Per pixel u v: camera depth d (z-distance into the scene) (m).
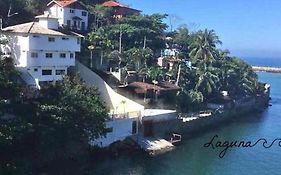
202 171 69.00
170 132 88.12
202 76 111.75
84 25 119.50
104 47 104.50
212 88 113.62
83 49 98.50
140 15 135.88
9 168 51.06
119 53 107.00
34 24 82.38
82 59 97.69
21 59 79.00
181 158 75.19
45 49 80.69
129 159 72.19
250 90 138.62
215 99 118.06
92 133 66.19
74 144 65.69
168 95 99.06
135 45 124.06
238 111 125.00
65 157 63.53
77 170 63.38
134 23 129.38
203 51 124.56
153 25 132.25
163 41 135.88
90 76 87.88
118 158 72.06
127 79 97.62
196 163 72.94
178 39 148.25
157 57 123.69
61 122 60.16
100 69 100.81
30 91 65.06
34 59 79.50
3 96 58.78
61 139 61.12
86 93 71.06
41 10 113.75
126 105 84.00
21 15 105.81
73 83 72.56
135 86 94.38
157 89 95.06
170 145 82.12
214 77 115.38
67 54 85.75
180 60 116.56
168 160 73.62
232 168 71.56
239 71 136.25
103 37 106.44
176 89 100.81
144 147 77.62
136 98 93.44
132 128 79.44
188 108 104.25
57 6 113.12
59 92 65.94
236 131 101.81
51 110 59.97
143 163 70.75
